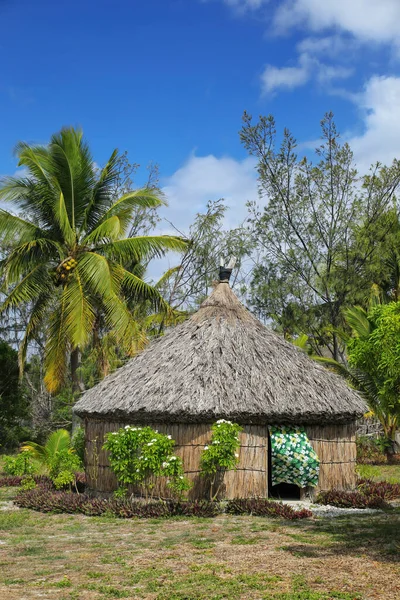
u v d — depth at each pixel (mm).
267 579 8016
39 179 24484
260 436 14547
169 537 10992
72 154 24422
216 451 13219
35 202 24797
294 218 30688
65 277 23734
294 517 12648
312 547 9844
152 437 13648
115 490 15102
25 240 24438
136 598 7438
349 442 15766
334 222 30500
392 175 30047
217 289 17203
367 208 30094
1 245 28766
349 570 8359
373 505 14070
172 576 8328
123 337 22922
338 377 16578
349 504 14203
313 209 30719
